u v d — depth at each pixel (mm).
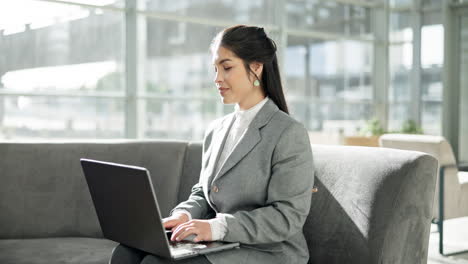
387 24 9992
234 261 1802
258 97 2025
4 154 2707
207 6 7730
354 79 9695
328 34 9281
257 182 1904
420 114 10305
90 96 6668
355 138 7047
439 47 10008
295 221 1840
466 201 4242
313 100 9133
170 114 7402
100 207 1880
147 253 1882
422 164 1997
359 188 2082
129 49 6969
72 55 6508
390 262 1956
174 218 1961
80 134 6637
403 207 1965
